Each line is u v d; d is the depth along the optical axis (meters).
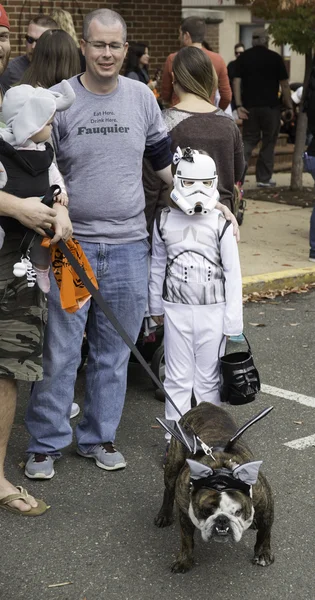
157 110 5.12
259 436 5.75
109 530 4.60
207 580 4.14
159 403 6.33
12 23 11.65
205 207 4.86
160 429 5.89
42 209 4.27
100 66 4.76
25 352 4.59
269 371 6.97
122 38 4.77
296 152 14.60
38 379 4.65
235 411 6.17
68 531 4.58
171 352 5.15
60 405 5.13
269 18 13.02
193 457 4.10
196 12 18.53
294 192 14.69
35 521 4.68
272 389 6.59
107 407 5.29
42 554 4.36
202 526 3.73
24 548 4.41
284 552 4.38
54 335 5.02
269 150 14.92
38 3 11.83
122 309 5.16
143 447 5.61
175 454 4.43
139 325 5.29
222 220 5.02
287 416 6.09
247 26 23.80
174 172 5.06
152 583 4.11
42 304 4.60
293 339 7.81
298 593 4.04
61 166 4.97
